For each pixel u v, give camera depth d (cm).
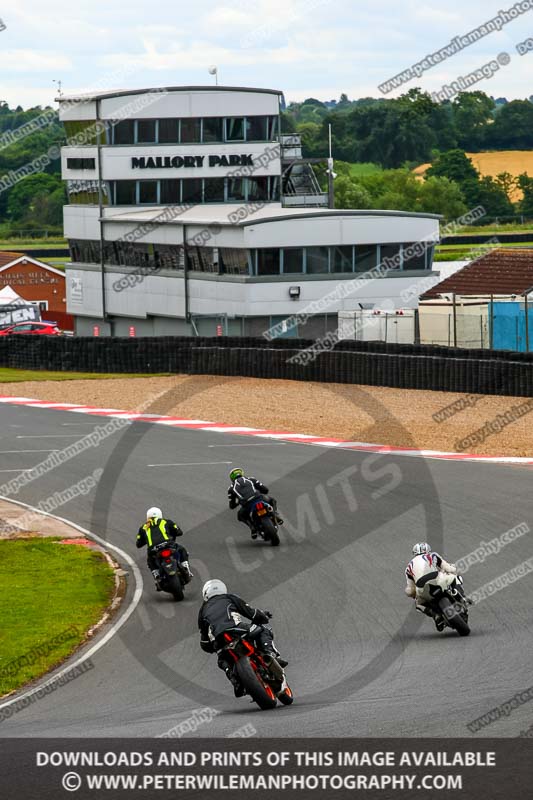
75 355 17475
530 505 7869
